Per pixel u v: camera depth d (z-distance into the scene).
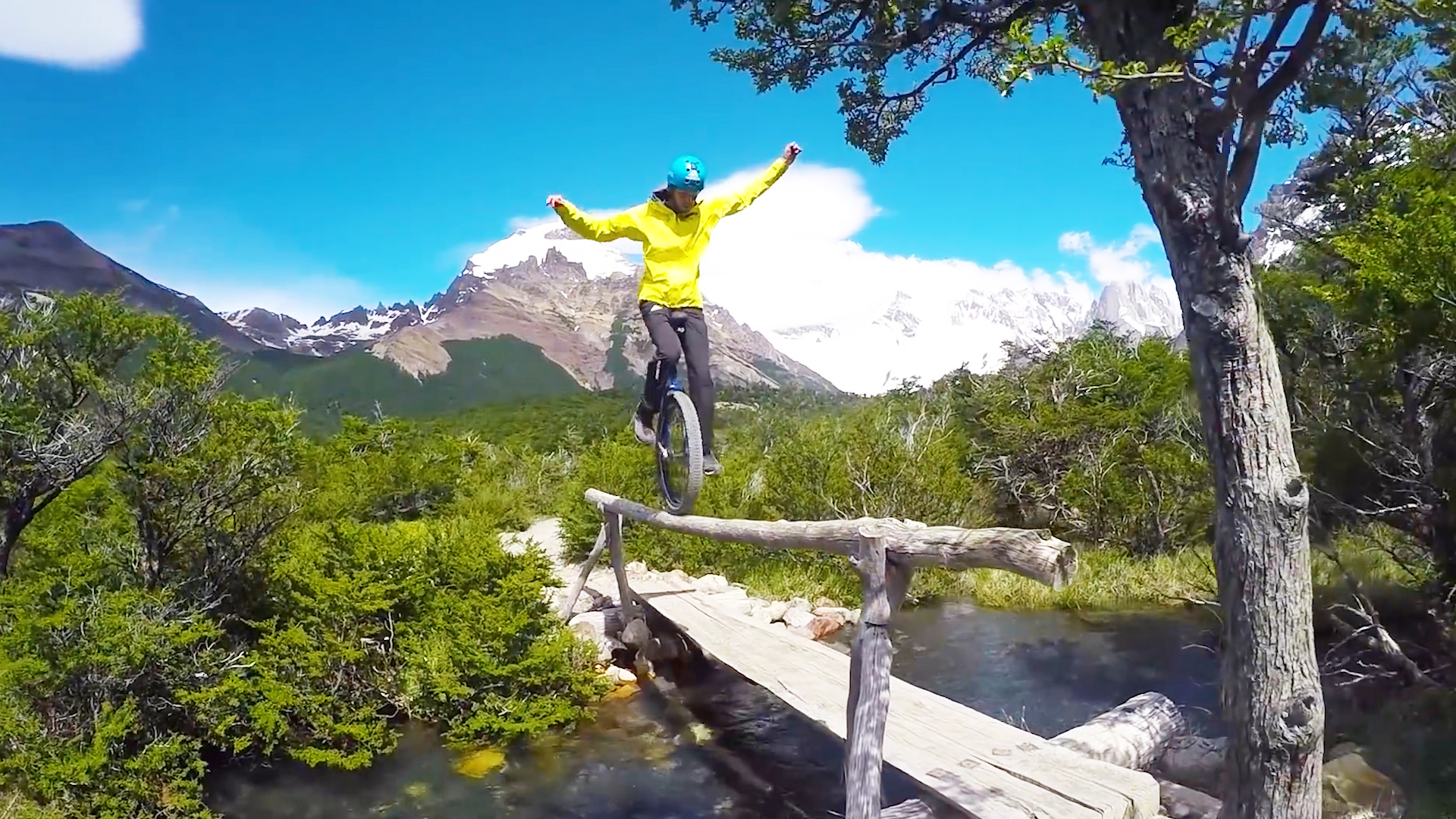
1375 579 8.72
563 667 7.45
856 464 12.66
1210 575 10.56
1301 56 3.79
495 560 7.94
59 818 5.10
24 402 7.58
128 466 7.08
